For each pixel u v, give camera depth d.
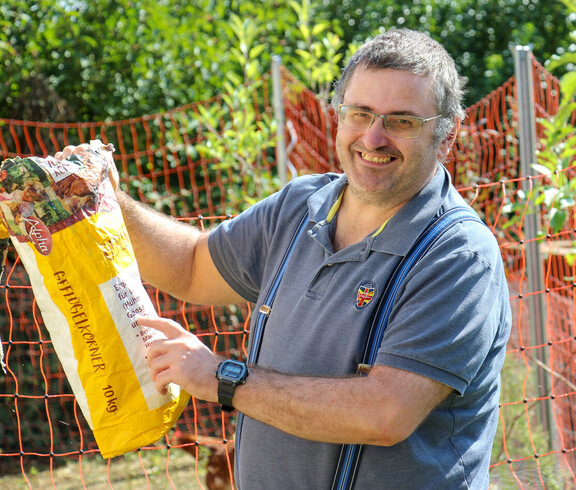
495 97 6.30
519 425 4.00
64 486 4.88
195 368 1.72
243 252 2.15
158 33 7.28
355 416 1.59
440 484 1.73
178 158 7.09
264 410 1.66
